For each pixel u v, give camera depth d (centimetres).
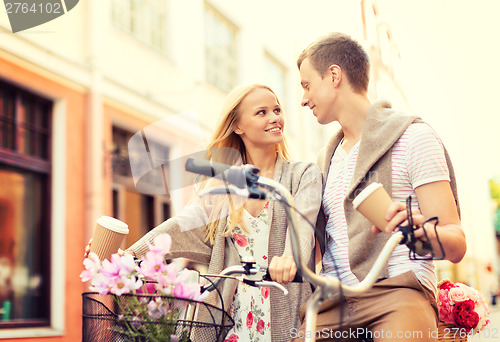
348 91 185
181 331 132
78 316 521
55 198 523
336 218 179
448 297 223
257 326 185
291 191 192
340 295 119
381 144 167
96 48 566
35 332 475
